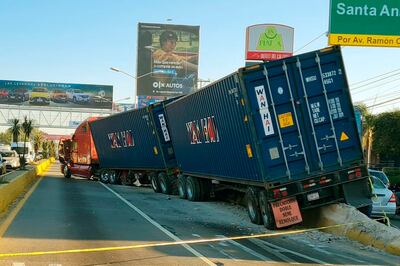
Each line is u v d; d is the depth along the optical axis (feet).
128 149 98.12
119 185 105.09
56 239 36.60
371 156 176.76
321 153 45.75
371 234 39.19
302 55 46.09
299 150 45.32
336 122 46.24
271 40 128.26
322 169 45.50
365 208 47.01
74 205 59.52
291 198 44.83
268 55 127.95
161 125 83.05
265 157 44.68
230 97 48.78
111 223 45.88
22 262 28.91
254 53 128.06
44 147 353.72
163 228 44.11
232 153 52.19
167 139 82.79
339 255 34.91
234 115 48.88
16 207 54.85
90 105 271.28
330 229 44.09
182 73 212.02
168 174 81.15
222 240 38.93
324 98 46.16
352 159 46.32
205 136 60.34
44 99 268.41
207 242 37.81
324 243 39.63
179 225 46.52
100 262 29.76
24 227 41.29
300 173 45.16
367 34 59.93
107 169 111.24
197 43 213.05
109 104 272.10
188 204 66.13
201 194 68.74
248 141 46.70
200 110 60.29
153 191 88.48
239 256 33.01
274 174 44.75
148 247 35.01
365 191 46.32
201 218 52.13
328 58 46.47
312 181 45.19
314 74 46.16
